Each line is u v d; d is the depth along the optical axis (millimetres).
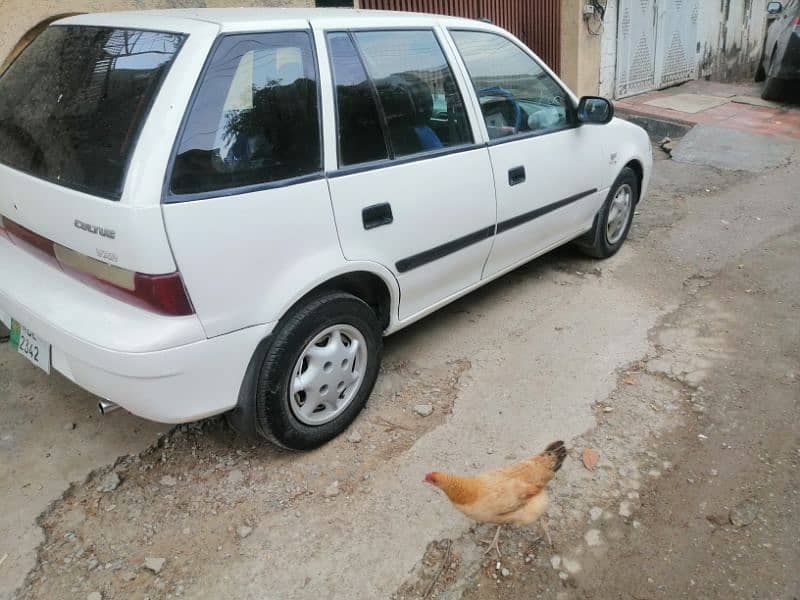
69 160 2434
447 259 3416
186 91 2295
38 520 2619
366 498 2727
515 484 2303
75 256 2439
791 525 2561
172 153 2240
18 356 3705
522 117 3838
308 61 2695
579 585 2346
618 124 4664
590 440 3035
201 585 2352
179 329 2303
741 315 4109
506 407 3283
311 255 2674
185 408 2445
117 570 2414
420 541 2521
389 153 3016
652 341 3848
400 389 3434
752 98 10242
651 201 6305
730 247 5152
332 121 2746
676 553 2461
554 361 3668
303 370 2812
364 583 2354
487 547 2492
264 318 2539
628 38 9766
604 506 2672
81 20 2881
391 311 3234
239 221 2400
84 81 2570
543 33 8484
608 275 4754
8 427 3139
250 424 2707
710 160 7449
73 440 3061
